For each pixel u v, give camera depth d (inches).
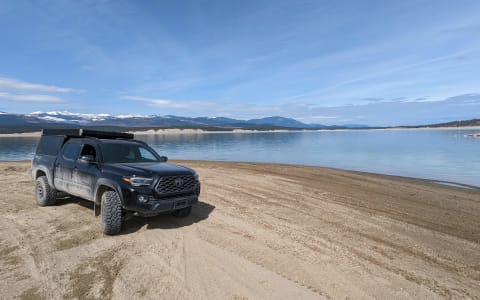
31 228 228.7
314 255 180.9
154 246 193.5
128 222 244.8
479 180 565.3
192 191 236.7
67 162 269.4
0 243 197.8
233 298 132.6
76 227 231.3
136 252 183.5
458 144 1828.2
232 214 271.9
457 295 139.9
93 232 220.2
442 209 316.2
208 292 137.4
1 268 161.3
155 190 211.6
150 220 250.5
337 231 227.8
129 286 142.5
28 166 665.0
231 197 348.5
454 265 173.2
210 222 246.4
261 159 1074.7
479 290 145.3
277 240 205.3
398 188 446.3
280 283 146.3
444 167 784.9
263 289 140.5
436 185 491.2
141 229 227.6
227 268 161.9
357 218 266.7
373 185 466.6
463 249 198.7
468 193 422.3
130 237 210.4
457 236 225.5
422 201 356.2
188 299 131.6
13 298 131.9
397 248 196.5
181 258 174.9
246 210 287.6
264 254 181.0
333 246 196.2
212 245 195.2
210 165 718.5
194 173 243.9
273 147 1812.3
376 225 246.8
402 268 166.7
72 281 147.3
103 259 173.2
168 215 266.7
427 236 223.0
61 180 275.0
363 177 556.4
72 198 331.6
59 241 202.1
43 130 320.5
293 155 1234.6
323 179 514.6
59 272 156.8
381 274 158.4
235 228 230.5
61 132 298.7
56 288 140.4
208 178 500.4
